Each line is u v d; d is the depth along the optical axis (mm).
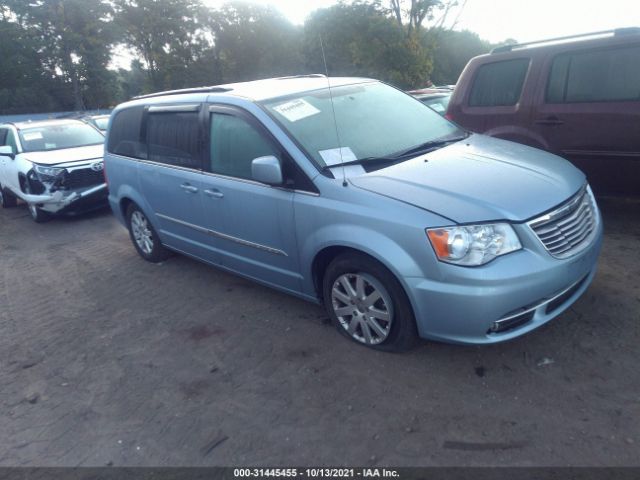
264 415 3031
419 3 27750
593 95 4922
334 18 27703
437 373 3191
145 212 5402
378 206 3113
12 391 3613
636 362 3078
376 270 3188
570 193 3213
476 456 2543
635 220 5309
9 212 9820
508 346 3375
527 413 2779
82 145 9195
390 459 2596
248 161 3941
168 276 5391
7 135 9672
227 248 4414
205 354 3777
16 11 39938
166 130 4859
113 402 3344
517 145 4023
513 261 2844
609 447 2502
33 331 4508
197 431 2971
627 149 4762
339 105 4102
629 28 4848
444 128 4344
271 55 45438
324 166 3488
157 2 43062
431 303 2957
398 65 26344
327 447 2725
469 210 2906
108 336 4246
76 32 40812
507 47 5680
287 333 3902
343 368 3365
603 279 4086
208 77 45156
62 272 5977
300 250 3641
